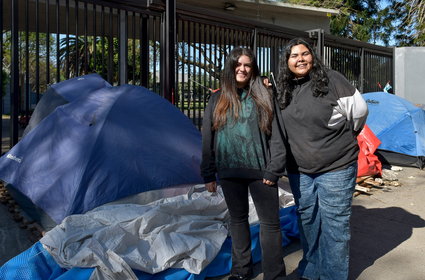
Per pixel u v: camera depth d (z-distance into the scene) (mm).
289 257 3006
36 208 3227
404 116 6664
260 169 2275
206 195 3172
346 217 2365
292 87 2408
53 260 2402
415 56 11000
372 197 4855
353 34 16547
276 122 2238
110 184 3086
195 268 2412
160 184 3291
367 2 16938
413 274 2785
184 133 3707
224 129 2299
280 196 3547
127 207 2812
